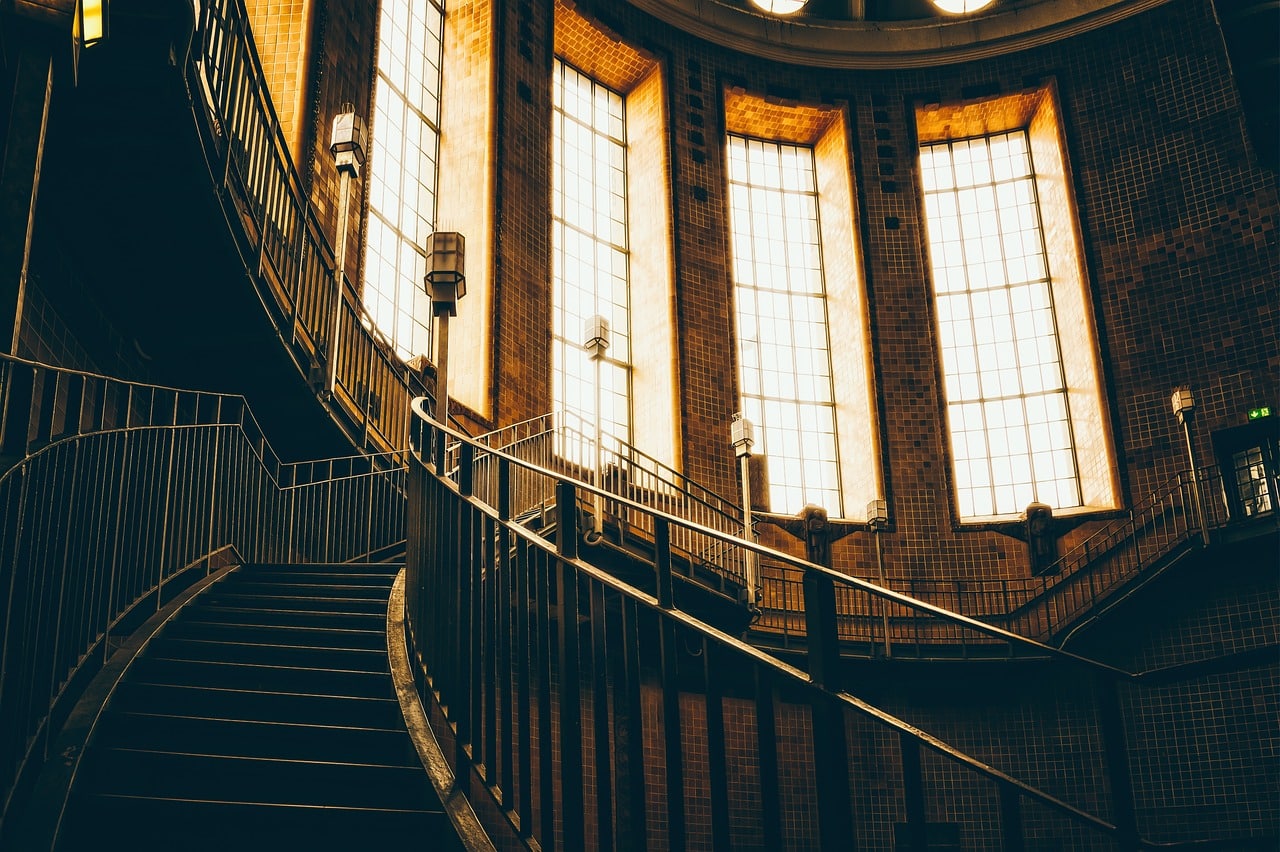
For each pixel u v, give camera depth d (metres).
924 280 21.64
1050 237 21.91
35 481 4.39
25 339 7.58
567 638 3.80
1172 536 18.39
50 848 3.86
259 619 6.78
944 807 17.08
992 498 20.81
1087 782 16.86
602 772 3.54
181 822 4.23
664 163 21.28
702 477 19.34
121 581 5.86
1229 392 18.97
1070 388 20.95
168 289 9.01
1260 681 16.03
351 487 11.73
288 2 14.20
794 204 23.06
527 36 19.81
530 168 19.03
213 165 7.95
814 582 3.13
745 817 15.23
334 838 4.29
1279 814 15.43
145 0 6.70
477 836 4.12
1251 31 10.84
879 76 23.02
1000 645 18.12
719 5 22.55
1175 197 20.45
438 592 5.21
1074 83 21.94
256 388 10.49
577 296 20.06
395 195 17.05
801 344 21.95
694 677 15.38
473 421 16.28
